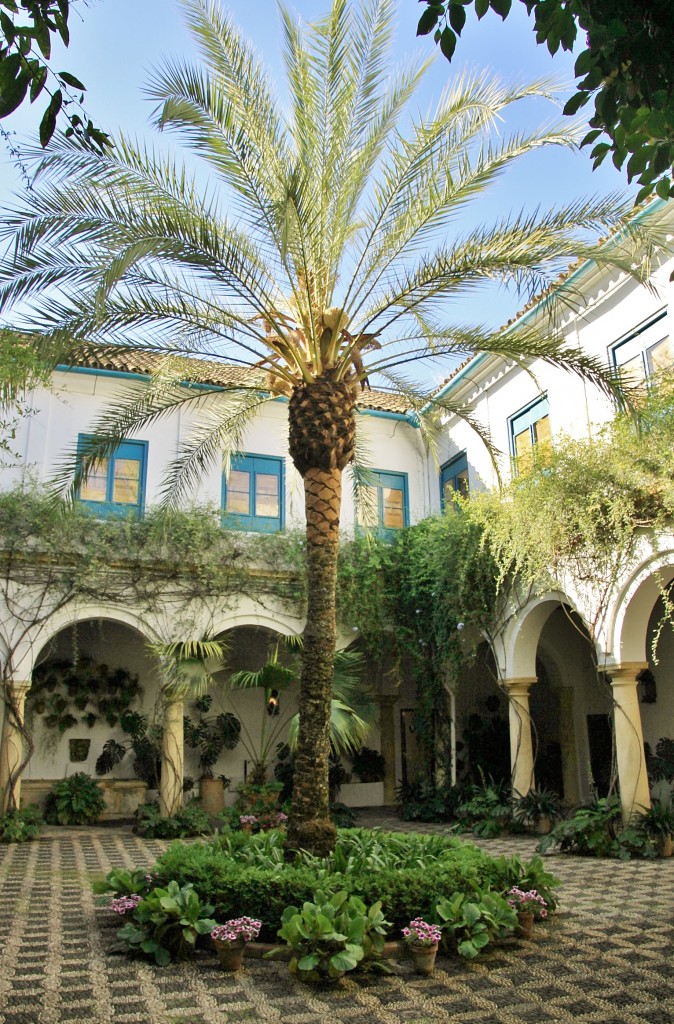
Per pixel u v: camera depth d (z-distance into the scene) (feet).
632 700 33.17
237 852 22.12
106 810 46.83
